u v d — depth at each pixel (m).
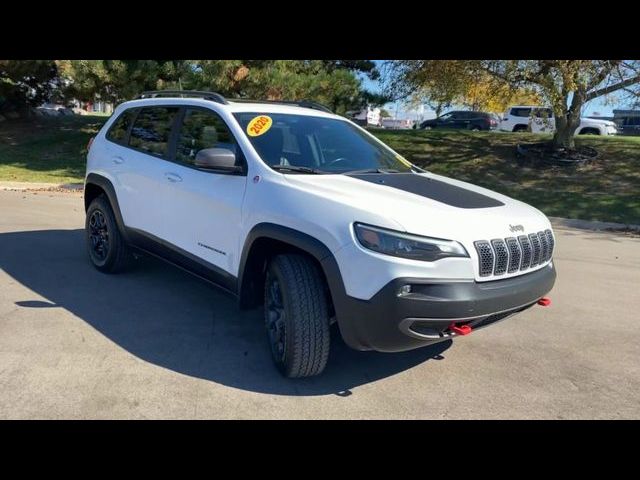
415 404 3.52
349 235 3.30
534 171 15.87
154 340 4.31
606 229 11.16
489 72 14.66
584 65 13.09
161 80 14.85
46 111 28.86
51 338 4.23
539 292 3.77
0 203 10.49
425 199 3.68
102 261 5.89
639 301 5.99
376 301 3.19
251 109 4.64
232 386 3.64
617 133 33.81
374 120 53.94
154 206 5.00
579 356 4.40
